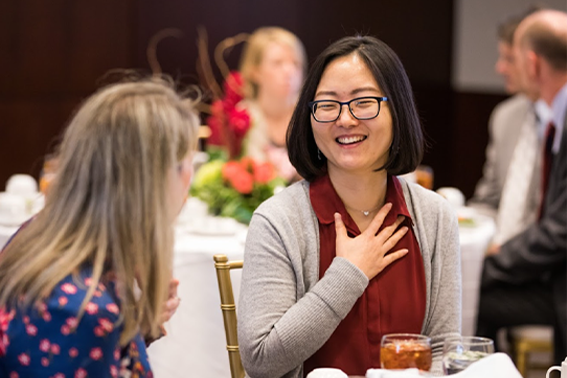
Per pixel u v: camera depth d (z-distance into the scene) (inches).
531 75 162.2
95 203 59.0
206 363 118.9
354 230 78.7
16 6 235.9
